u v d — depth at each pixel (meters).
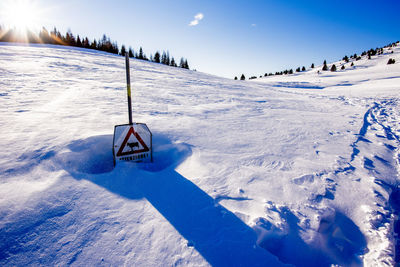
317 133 4.88
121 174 2.58
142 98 7.16
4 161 2.47
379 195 2.54
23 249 1.52
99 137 3.36
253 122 5.48
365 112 7.91
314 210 2.20
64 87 7.44
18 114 4.21
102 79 10.27
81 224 1.78
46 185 2.19
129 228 1.79
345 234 2.04
